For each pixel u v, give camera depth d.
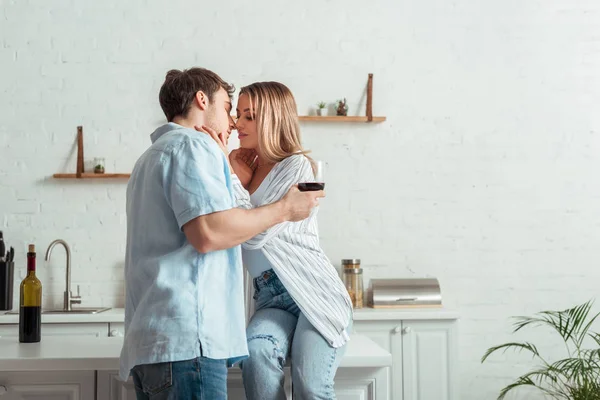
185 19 4.56
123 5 4.55
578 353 4.27
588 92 4.66
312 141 4.57
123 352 1.83
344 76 4.59
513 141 4.62
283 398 2.08
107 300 4.49
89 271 4.49
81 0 4.54
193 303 1.76
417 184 4.59
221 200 1.79
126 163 4.53
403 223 4.58
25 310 2.52
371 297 4.38
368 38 4.61
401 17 4.62
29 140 4.51
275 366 2.08
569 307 4.58
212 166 1.82
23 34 4.52
